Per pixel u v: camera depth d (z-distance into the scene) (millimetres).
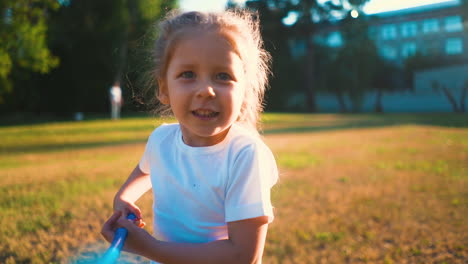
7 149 8625
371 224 3631
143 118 19297
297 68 30719
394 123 15328
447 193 4680
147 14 21984
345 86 29203
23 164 6617
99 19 23062
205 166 1260
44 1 13320
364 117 19594
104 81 24156
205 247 1160
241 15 1385
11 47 12680
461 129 12570
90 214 3781
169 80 1218
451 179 5414
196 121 1163
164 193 1361
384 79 29969
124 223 1163
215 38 1154
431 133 11344
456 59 28672
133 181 1558
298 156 7312
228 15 1249
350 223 3646
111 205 4051
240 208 1178
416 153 7734
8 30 12211
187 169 1295
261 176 1198
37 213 3771
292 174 5672
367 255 3006
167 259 1151
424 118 18453
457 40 28656
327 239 3283
